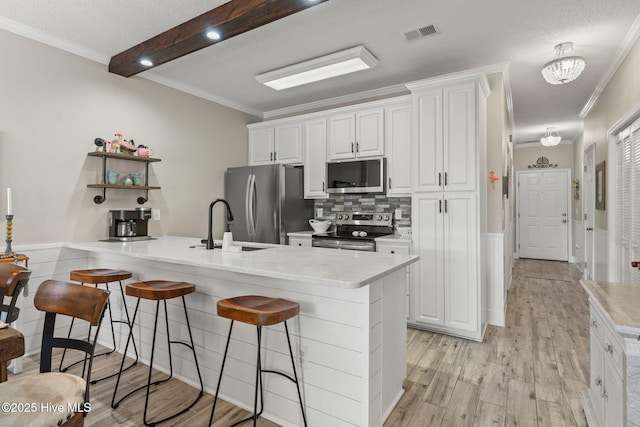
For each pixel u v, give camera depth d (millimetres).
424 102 3168
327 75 3420
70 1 2324
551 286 4980
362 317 1649
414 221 3232
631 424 1212
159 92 3654
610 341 1486
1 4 2355
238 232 4254
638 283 2781
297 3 2111
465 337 3039
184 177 3902
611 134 3592
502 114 3373
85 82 3033
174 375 2350
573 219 7062
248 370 2010
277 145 4531
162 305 2432
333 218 4461
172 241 3105
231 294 2090
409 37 2805
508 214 4602
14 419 925
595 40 2840
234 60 3256
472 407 1992
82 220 3014
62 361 2373
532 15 2475
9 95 2598
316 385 1779
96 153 2982
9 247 2439
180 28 2604
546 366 2492
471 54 3109
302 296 1825
